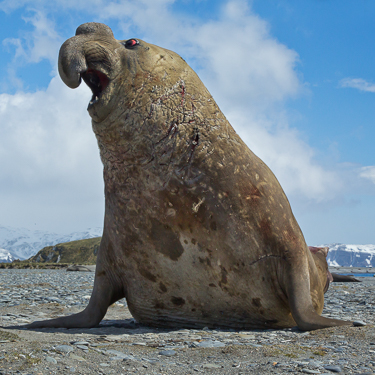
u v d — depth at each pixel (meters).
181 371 2.73
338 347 3.31
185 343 3.71
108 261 5.12
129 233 4.77
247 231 4.46
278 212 4.63
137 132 4.47
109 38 4.63
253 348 3.37
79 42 4.39
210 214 4.42
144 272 4.86
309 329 4.28
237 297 4.62
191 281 4.67
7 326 5.00
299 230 4.88
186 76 4.78
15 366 2.61
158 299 4.93
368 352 3.10
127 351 3.30
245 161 4.68
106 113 4.49
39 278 17.64
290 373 2.58
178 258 4.61
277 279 4.58
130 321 5.84
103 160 4.82
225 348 3.37
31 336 4.09
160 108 4.51
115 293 5.23
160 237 4.61
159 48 4.86
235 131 4.98
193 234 4.48
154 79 4.56
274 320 4.75
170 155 4.47
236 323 4.80
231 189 4.48
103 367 2.74
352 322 4.29
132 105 4.48
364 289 11.54
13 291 10.52
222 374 2.65
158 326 5.14
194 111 4.62
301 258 4.59
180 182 4.44
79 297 9.31
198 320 4.88
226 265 4.50
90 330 4.75
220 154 4.55
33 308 7.39
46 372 2.53
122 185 4.69
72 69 4.28
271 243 4.52
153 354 3.23
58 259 63.97
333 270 42.06
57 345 3.19
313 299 5.05
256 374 2.61
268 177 4.81
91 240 69.19
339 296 9.51
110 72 4.48
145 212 4.59
